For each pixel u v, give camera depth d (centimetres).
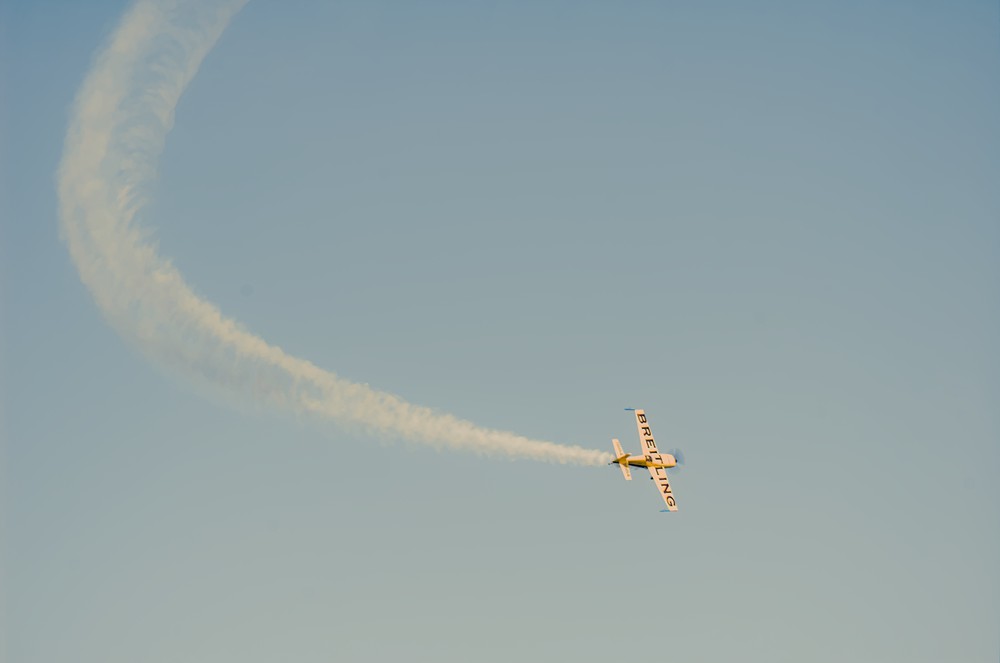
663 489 19012
